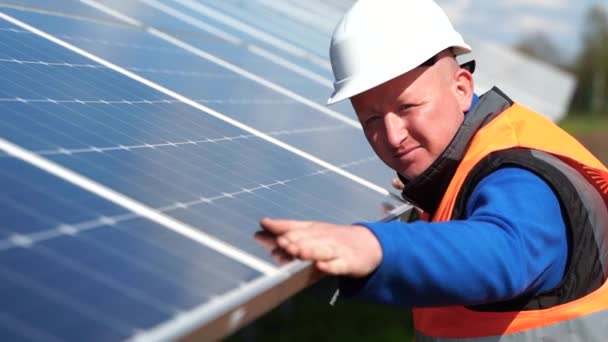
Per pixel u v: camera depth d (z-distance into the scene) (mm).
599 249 3838
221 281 2766
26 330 2125
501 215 3365
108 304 2367
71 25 6043
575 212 3646
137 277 2602
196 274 2766
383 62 3998
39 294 2307
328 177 4906
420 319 4391
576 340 3818
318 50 11688
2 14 5477
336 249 3092
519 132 3916
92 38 5984
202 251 3002
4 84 4051
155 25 7629
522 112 4086
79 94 4426
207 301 2576
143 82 5285
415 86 3996
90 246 2707
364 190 4910
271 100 6609
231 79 6852
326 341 14820
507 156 3680
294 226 3150
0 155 3182
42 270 2443
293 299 16516
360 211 4391
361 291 3199
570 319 3811
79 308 2305
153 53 6406
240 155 4570
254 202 3834
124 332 2244
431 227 3271
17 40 5023
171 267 2754
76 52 5305
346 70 4094
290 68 8898
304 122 6246
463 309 4020
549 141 3932
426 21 4117
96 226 2875
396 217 4641
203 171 3979
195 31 8461
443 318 4133
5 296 2246
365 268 3125
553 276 3738
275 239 3361
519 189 3500
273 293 2930
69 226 2801
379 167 5719
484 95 4098
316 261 3064
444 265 3164
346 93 3986
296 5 17062
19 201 2848
